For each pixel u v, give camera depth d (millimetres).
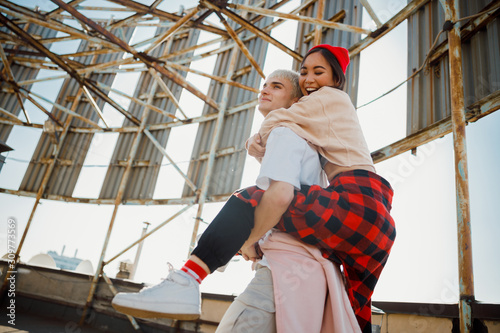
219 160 8273
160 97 10719
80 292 7895
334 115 897
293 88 1121
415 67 4828
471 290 2633
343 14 6625
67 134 11312
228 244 744
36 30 12516
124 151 10406
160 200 8812
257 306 737
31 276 8586
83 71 8906
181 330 5961
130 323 6816
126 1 7930
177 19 8070
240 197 775
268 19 8828
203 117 9109
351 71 5855
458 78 3213
